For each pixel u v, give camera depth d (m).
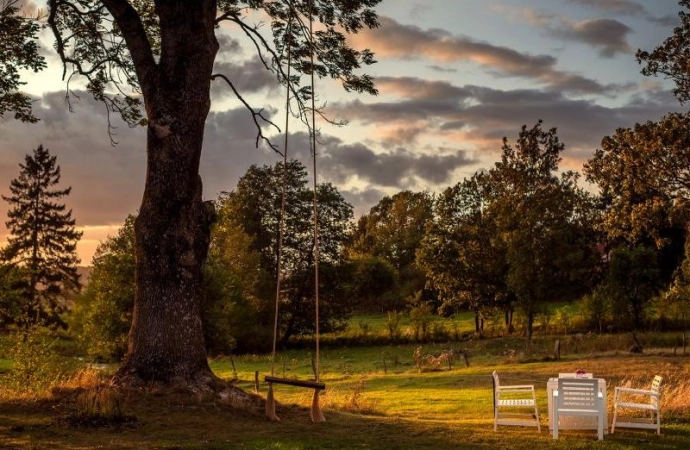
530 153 55.00
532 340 53.75
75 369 22.95
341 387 31.39
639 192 39.19
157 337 16.39
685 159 37.59
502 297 64.75
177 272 16.72
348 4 20.00
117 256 49.31
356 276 77.69
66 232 90.56
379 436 13.27
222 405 15.47
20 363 20.66
